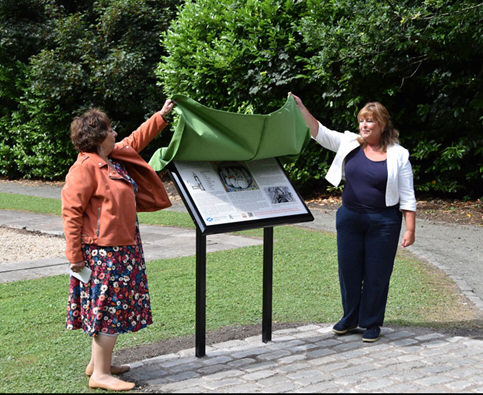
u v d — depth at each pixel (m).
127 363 4.16
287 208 4.41
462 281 6.27
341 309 5.38
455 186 11.05
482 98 10.24
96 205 3.62
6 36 16.36
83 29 16.50
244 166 4.43
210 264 6.93
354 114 10.94
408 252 7.59
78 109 15.77
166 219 10.20
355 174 4.52
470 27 9.41
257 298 5.70
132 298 3.70
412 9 9.34
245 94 11.85
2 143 17.55
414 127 11.59
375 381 3.73
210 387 3.67
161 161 4.12
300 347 4.39
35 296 5.73
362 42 9.89
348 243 4.56
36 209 11.52
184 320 5.08
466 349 4.33
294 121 4.37
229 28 11.80
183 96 3.98
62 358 4.21
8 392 3.61
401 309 5.39
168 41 12.81
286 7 11.29
